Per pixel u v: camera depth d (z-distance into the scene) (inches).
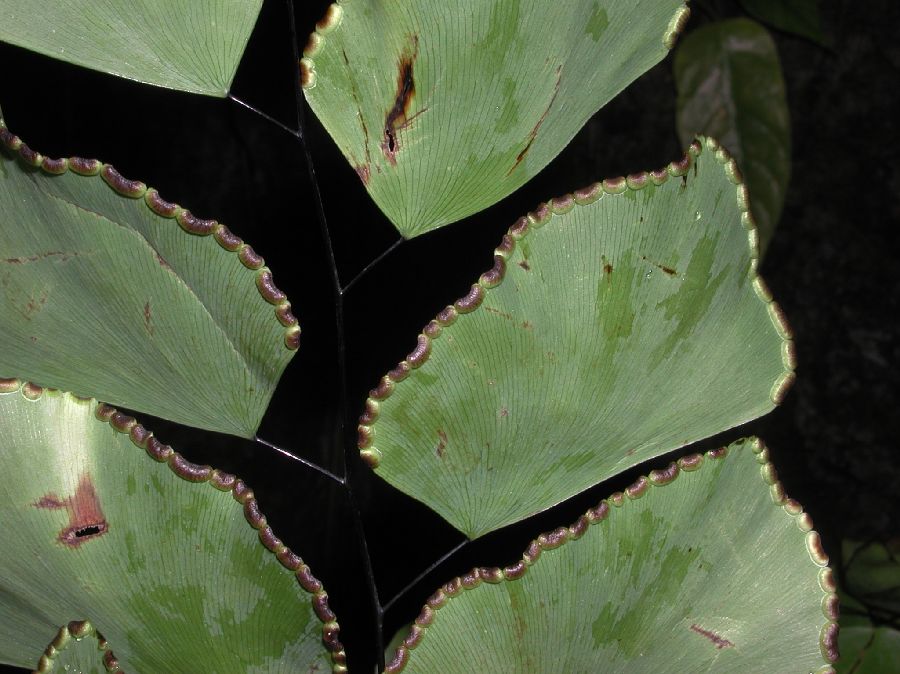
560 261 7.3
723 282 7.6
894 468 18.1
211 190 15.1
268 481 15.6
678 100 16.0
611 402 7.7
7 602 8.1
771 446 18.2
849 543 16.1
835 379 18.1
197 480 7.6
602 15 7.4
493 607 7.8
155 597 7.9
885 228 17.7
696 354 7.7
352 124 7.4
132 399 8.0
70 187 7.3
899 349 17.9
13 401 7.6
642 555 7.8
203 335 7.7
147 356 7.8
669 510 7.7
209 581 7.8
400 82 7.3
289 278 15.1
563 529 7.7
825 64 17.3
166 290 7.6
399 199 7.6
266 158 14.9
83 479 7.7
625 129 16.9
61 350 7.8
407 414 7.5
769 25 17.1
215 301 7.5
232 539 7.7
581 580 7.8
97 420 7.6
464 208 7.6
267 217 15.1
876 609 15.1
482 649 7.9
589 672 8.0
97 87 14.4
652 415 7.7
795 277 17.9
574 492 7.9
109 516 7.7
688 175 7.3
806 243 17.9
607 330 7.5
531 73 7.4
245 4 7.4
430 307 14.9
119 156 14.8
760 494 7.7
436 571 15.5
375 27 7.2
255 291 7.5
